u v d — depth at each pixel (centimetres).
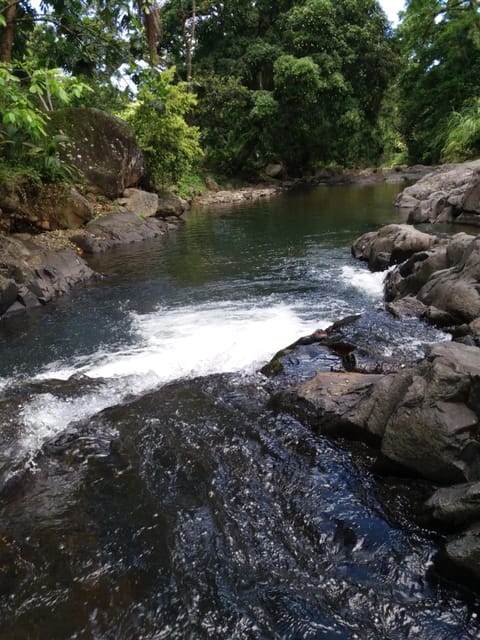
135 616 212
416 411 283
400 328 497
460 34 2325
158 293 716
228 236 1130
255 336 531
